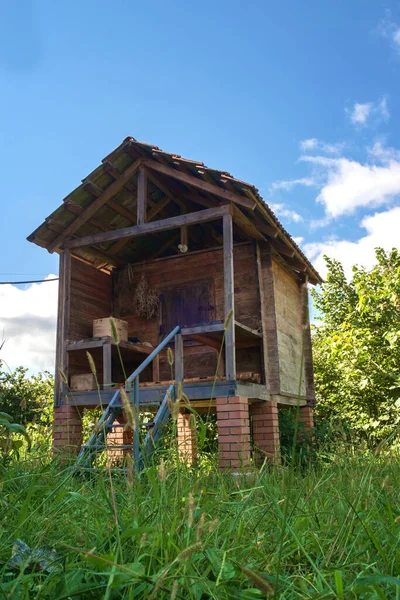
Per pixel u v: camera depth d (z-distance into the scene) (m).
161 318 12.27
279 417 11.37
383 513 3.18
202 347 11.68
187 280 12.20
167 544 2.16
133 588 2.05
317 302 16.52
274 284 11.55
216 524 1.81
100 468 3.47
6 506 2.77
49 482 3.44
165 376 11.97
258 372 10.91
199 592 1.98
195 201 11.75
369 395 13.02
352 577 2.35
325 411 14.01
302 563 2.69
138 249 12.79
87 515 2.88
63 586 2.05
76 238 11.09
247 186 9.04
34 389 12.06
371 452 4.22
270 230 10.26
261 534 2.82
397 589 1.89
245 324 11.23
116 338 2.78
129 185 11.20
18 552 2.26
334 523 3.07
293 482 4.04
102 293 12.50
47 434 4.23
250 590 2.05
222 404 8.62
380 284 13.78
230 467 4.21
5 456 3.74
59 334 10.64
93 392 9.82
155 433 6.07
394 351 12.62
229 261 9.20
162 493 2.52
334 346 13.60
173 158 9.88
